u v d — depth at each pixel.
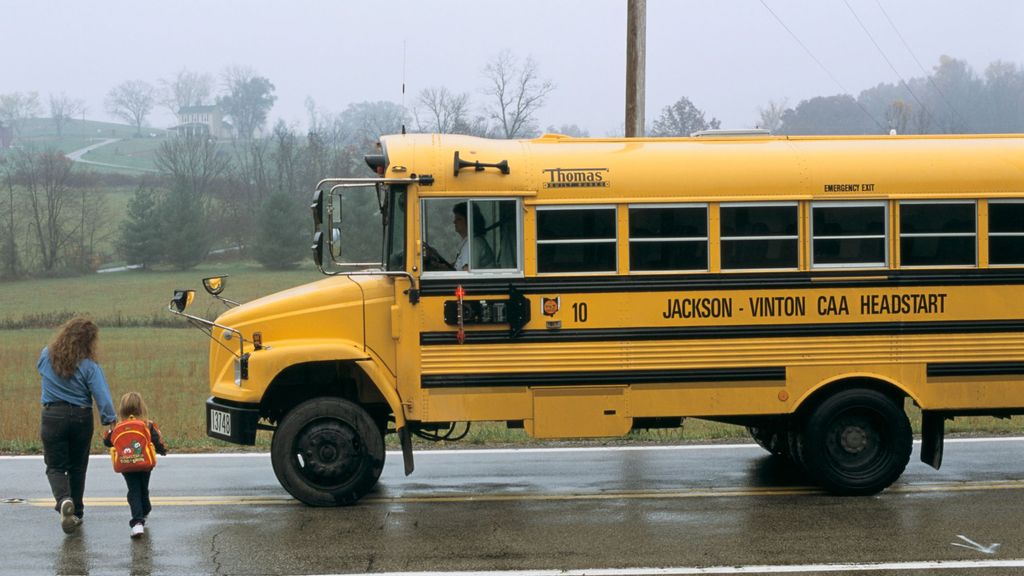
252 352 8.88
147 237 72.56
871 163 9.16
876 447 9.21
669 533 7.87
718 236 9.03
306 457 8.84
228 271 69.69
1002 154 9.27
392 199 8.92
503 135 43.72
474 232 8.93
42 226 77.06
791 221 9.10
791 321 9.11
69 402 8.17
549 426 8.99
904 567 6.94
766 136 9.52
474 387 8.95
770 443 10.49
